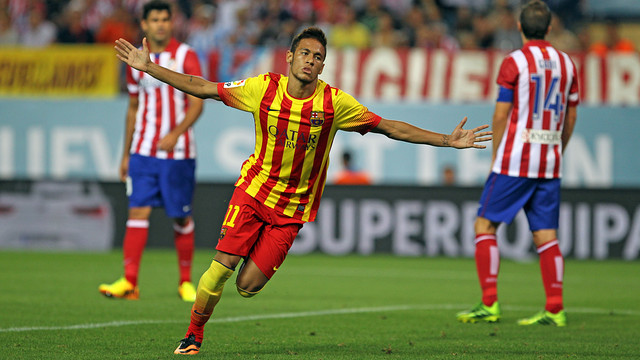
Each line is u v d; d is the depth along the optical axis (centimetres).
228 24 6047
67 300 2464
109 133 5216
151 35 2498
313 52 1488
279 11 6031
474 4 6194
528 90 2092
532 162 2100
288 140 1531
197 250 4506
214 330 1928
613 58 5003
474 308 2170
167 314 2183
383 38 5844
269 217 1561
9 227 4588
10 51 5309
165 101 2508
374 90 5097
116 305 2364
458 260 4272
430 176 5106
